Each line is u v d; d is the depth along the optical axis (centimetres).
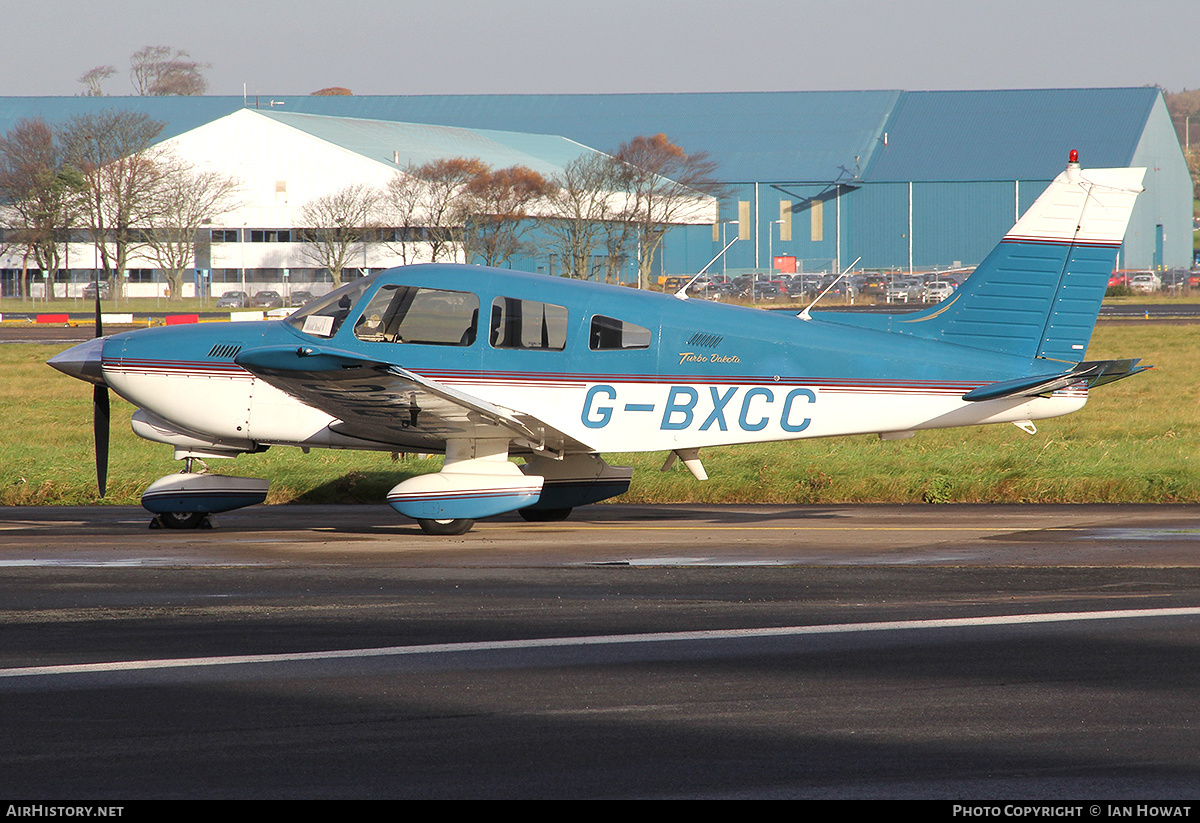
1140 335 14938
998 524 3956
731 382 3947
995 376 3978
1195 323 17388
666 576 3106
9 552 3506
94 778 1719
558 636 2484
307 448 4144
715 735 1884
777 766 1758
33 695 2089
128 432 6769
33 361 12338
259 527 4056
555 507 4219
